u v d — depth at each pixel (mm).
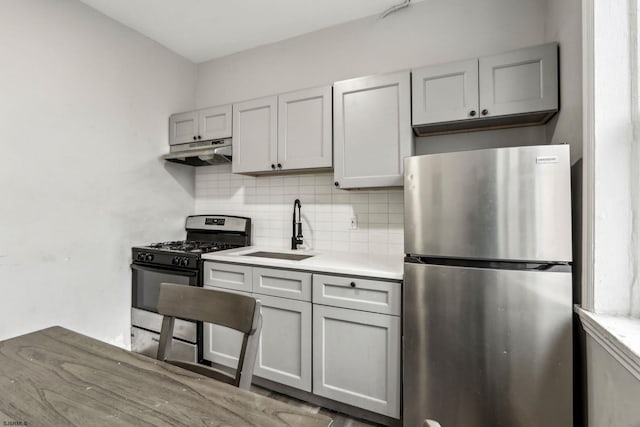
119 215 2289
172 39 2555
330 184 2408
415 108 1811
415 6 2139
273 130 2234
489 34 1956
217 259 2082
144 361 880
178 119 2646
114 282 2252
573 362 1244
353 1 2111
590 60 1141
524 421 1288
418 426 1468
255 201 2705
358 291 1653
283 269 1864
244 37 2537
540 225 1259
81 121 2053
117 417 641
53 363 863
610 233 1105
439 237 1428
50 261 1897
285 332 1863
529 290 1274
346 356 1685
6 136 1709
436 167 1438
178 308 1038
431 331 1441
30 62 1801
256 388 2018
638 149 1072
